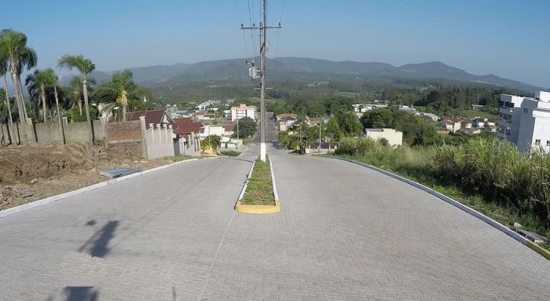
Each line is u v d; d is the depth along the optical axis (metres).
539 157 8.89
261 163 18.75
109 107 33.69
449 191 11.12
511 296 4.91
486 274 5.57
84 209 8.53
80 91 37.25
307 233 7.20
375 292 4.93
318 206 9.35
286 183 12.81
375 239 6.97
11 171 11.13
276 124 133.75
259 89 23.36
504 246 6.73
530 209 8.37
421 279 5.34
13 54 25.30
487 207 9.24
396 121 73.88
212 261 5.72
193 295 4.68
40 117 38.81
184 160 22.30
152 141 22.81
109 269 5.33
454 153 12.59
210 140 56.78
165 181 12.62
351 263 5.84
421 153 18.02
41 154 13.83
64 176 12.18
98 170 13.77
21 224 7.33
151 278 5.09
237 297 4.68
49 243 6.30
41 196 9.48
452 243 6.84
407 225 7.87
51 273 5.17
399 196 10.69
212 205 9.11
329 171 16.53
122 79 33.44
